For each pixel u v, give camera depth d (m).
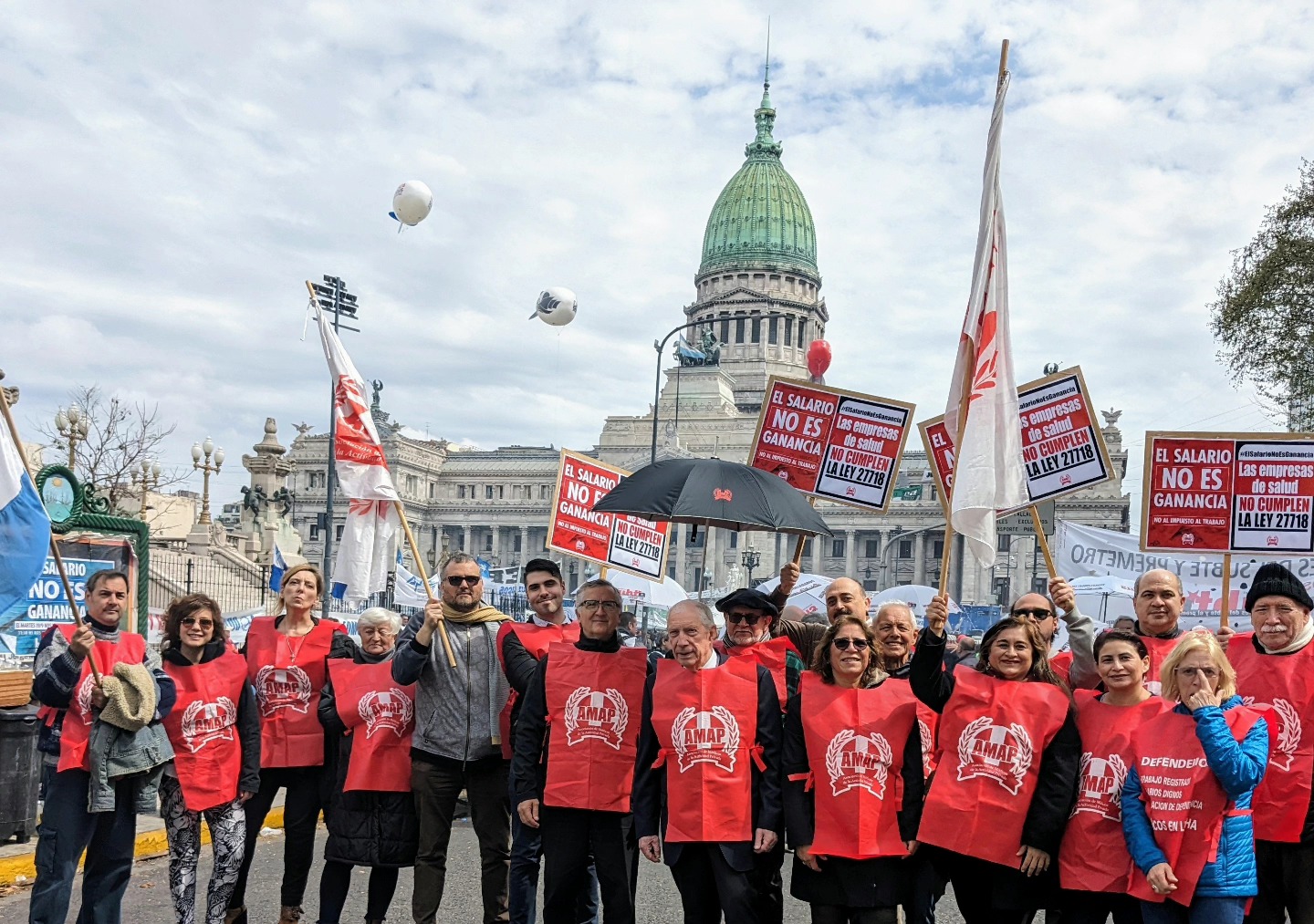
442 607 10.28
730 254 175.00
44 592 18.34
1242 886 7.85
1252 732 7.90
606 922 9.49
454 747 10.24
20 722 14.02
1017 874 8.52
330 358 11.61
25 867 13.15
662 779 9.09
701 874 8.83
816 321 178.12
